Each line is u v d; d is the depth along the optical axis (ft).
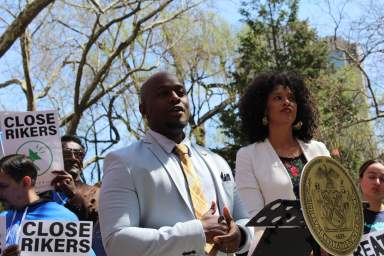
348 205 12.69
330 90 63.21
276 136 15.92
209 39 71.36
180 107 12.48
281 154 15.66
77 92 53.72
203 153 12.96
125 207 11.40
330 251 11.93
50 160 16.39
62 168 16.44
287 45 74.02
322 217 12.09
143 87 12.88
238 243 11.47
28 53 52.44
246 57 73.20
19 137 16.43
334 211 12.35
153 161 11.93
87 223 13.56
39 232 13.42
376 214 18.52
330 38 72.23
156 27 60.29
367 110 66.95
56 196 17.02
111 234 11.15
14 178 14.57
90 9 52.70
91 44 52.26
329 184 12.51
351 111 63.10
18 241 13.43
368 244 15.47
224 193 12.56
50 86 58.23
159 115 12.41
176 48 68.74
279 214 11.77
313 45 73.92
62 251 13.38
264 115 16.14
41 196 16.30
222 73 74.08
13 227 14.21
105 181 11.78
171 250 10.94
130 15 52.60
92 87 54.39
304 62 72.54
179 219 11.60
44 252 13.33
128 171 11.66
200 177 12.28
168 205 11.64
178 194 11.76
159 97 12.48
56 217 14.34
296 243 12.52
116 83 58.03
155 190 11.64
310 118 16.31
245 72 72.49
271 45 74.90
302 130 16.29
